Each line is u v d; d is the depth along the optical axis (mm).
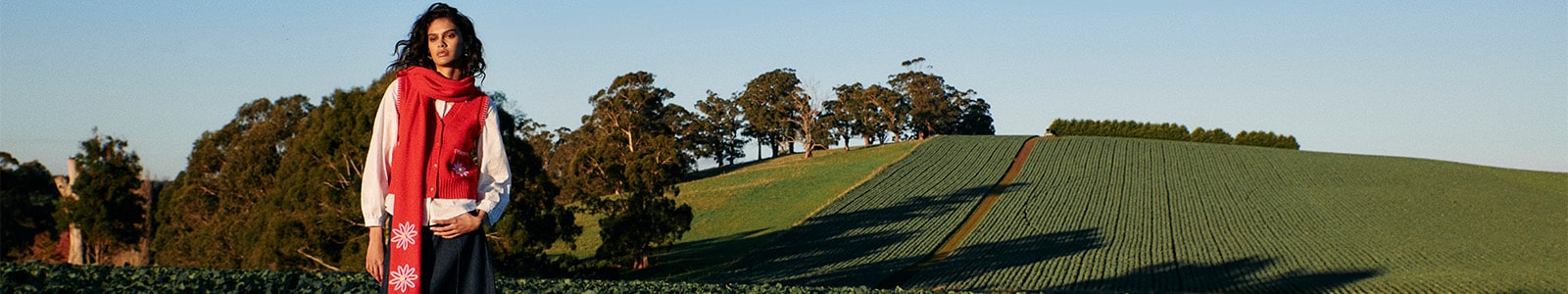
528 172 43469
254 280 11820
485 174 3875
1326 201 79312
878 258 58344
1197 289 47750
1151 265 55000
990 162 97438
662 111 87625
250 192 51719
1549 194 84688
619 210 55562
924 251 59812
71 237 56375
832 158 115438
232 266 45844
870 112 150250
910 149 111438
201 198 55625
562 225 46000
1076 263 55406
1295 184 86750
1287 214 74125
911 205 76438
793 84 142500
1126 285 48781
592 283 17094
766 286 21156
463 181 3752
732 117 146375
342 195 38938
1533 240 65500
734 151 147500
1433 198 81188
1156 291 46938
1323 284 49031
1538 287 47750
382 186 3736
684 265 59125
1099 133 129250
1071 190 82562
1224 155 103312
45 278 10875
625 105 86062
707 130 136750
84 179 55062
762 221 74125
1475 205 78750
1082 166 95000
